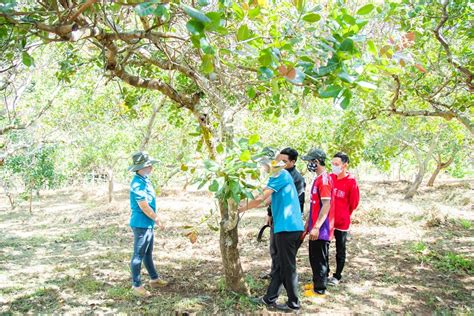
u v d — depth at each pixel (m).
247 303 4.37
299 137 10.20
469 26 5.14
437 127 13.07
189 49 3.73
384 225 9.21
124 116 11.16
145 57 4.21
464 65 5.50
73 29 2.55
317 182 4.57
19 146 7.55
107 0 2.21
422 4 4.57
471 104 5.92
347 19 2.21
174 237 8.41
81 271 5.89
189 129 8.08
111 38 2.99
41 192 22.78
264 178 3.17
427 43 6.04
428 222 9.09
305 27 2.53
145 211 4.64
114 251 7.33
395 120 11.60
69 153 17.47
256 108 6.99
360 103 7.65
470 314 4.06
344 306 4.35
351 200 4.99
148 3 1.92
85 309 4.36
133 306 4.41
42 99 10.79
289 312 4.17
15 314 4.25
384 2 3.44
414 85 5.99
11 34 2.57
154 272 5.04
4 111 7.13
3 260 6.78
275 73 2.31
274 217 4.17
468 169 28.27
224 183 2.44
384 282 5.20
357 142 7.63
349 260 6.26
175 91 4.65
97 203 16.95
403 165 27.17
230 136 3.83
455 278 5.34
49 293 4.93
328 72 2.16
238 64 3.69
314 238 4.46
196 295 4.70
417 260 6.16
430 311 4.23
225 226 4.25
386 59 2.50
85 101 11.08
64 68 4.68
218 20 1.83
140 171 4.82
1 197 20.28
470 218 9.99
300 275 5.52
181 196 17.86
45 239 8.89
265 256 6.51
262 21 2.97
